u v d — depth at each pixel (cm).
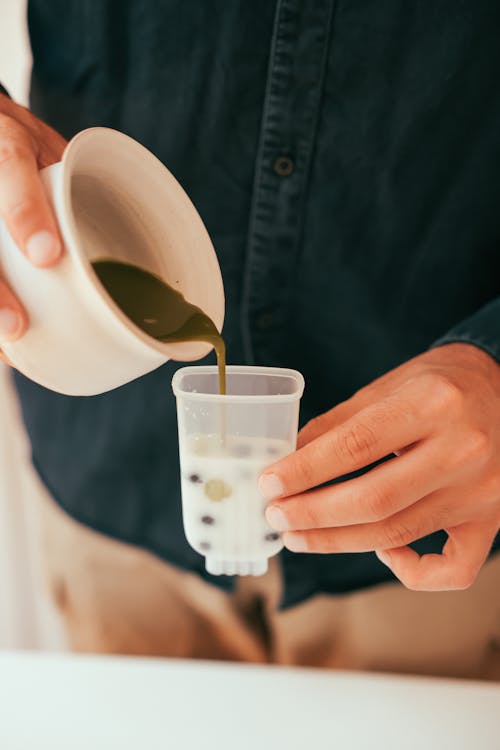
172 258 48
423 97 59
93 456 70
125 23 60
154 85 62
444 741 56
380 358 67
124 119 63
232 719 57
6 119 44
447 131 60
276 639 76
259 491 48
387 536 49
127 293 47
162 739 55
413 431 46
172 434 68
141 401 67
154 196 47
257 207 62
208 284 48
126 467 70
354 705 58
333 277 64
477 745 55
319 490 47
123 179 46
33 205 41
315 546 49
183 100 61
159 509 71
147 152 45
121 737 56
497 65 58
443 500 48
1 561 97
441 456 46
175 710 58
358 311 65
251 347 65
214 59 60
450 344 53
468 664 74
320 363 67
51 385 45
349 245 63
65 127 65
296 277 64
